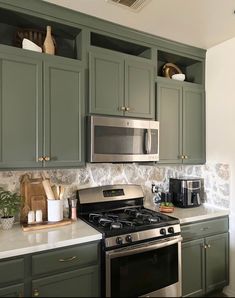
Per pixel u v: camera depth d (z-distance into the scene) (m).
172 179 2.81
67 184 2.30
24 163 1.81
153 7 1.94
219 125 2.69
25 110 1.82
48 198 2.03
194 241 2.32
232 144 2.55
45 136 1.89
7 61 1.76
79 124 2.03
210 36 2.48
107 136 2.08
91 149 2.00
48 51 1.98
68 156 1.99
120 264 1.81
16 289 1.52
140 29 2.31
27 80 1.83
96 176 2.46
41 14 1.92
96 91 2.10
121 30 2.26
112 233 1.80
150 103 2.41
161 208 2.46
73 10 1.99
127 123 2.18
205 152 2.84
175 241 2.07
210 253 2.43
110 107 2.17
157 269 2.00
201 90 2.83
